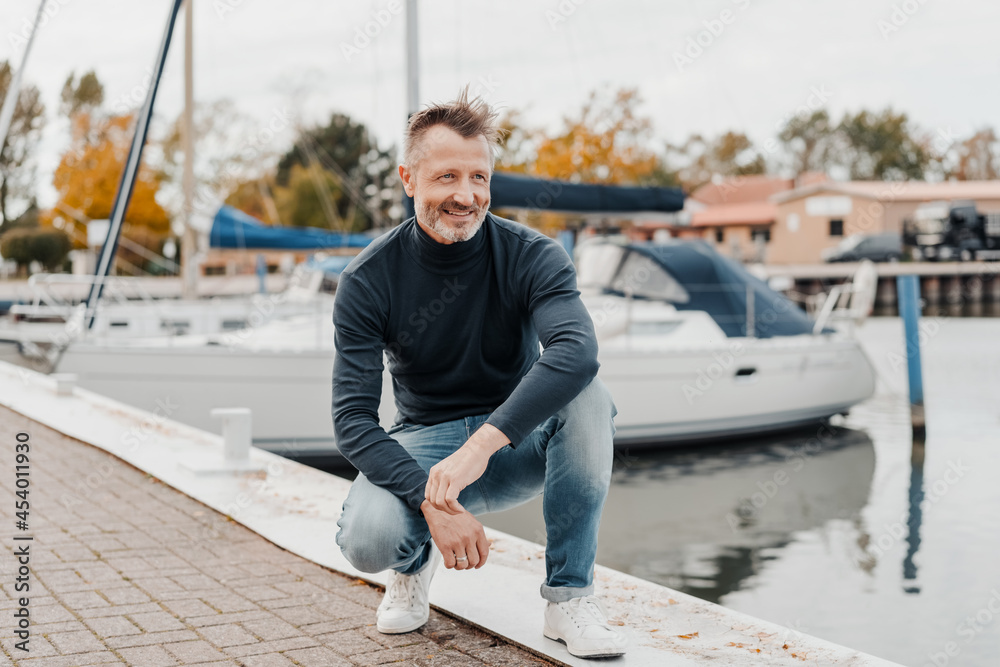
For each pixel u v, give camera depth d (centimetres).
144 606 241
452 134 189
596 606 207
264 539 315
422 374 211
